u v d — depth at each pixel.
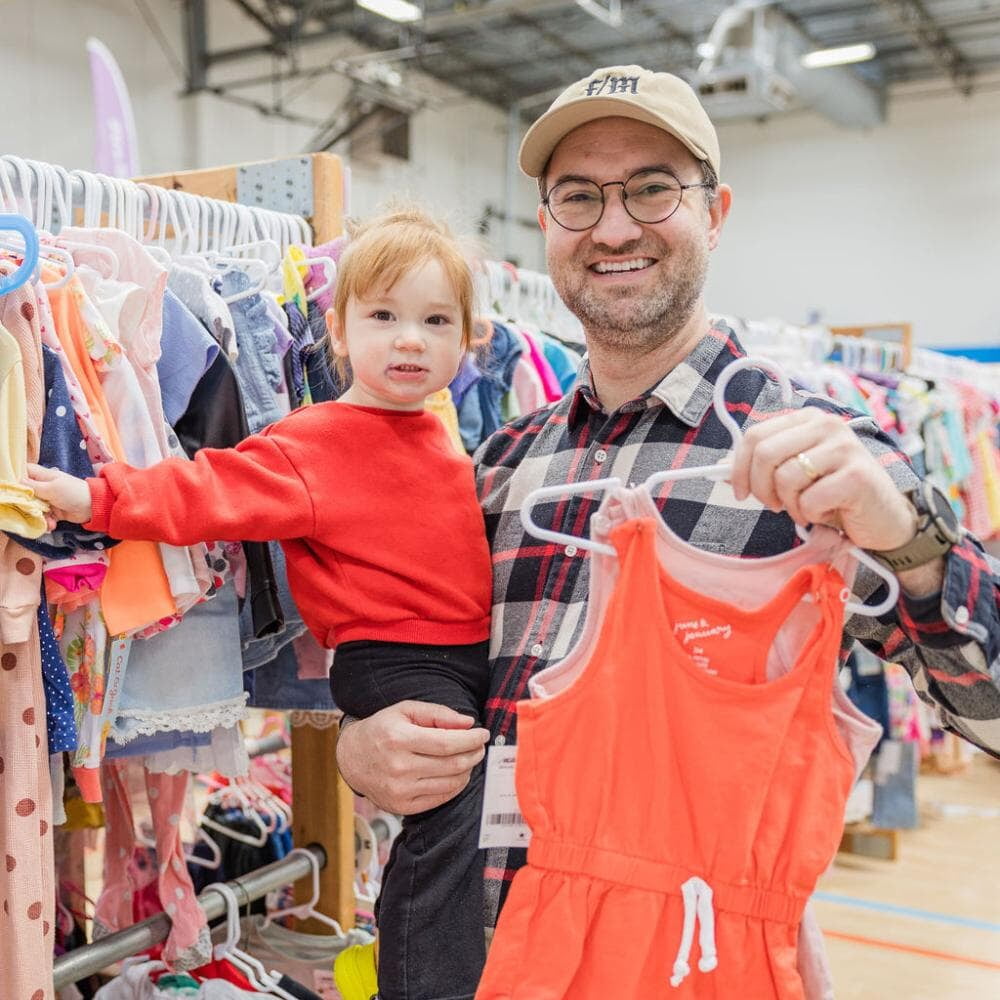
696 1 8.66
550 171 1.42
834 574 1.08
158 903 2.07
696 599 1.12
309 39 8.67
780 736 1.08
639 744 1.12
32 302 1.32
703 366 1.36
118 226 1.73
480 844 1.28
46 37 7.09
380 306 1.43
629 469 1.35
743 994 1.08
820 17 9.05
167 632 1.53
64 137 7.21
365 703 1.39
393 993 1.29
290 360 1.82
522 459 1.52
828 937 3.49
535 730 1.14
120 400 1.44
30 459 1.31
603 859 1.12
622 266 1.34
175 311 1.54
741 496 1.00
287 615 1.72
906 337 5.57
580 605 1.34
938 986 3.15
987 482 4.96
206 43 8.26
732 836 1.08
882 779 4.07
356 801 2.57
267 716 2.93
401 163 10.03
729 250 11.66
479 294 1.74
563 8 8.73
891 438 1.28
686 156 1.34
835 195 11.09
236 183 2.20
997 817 4.80
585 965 1.12
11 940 1.31
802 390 1.36
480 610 1.44
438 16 8.36
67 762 1.93
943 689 1.08
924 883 3.97
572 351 2.96
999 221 10.30
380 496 1.42
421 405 1.54
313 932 2.20
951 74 10.05
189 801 2.34
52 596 1.37
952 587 0.99
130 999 1.80
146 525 1.28
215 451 1.36
